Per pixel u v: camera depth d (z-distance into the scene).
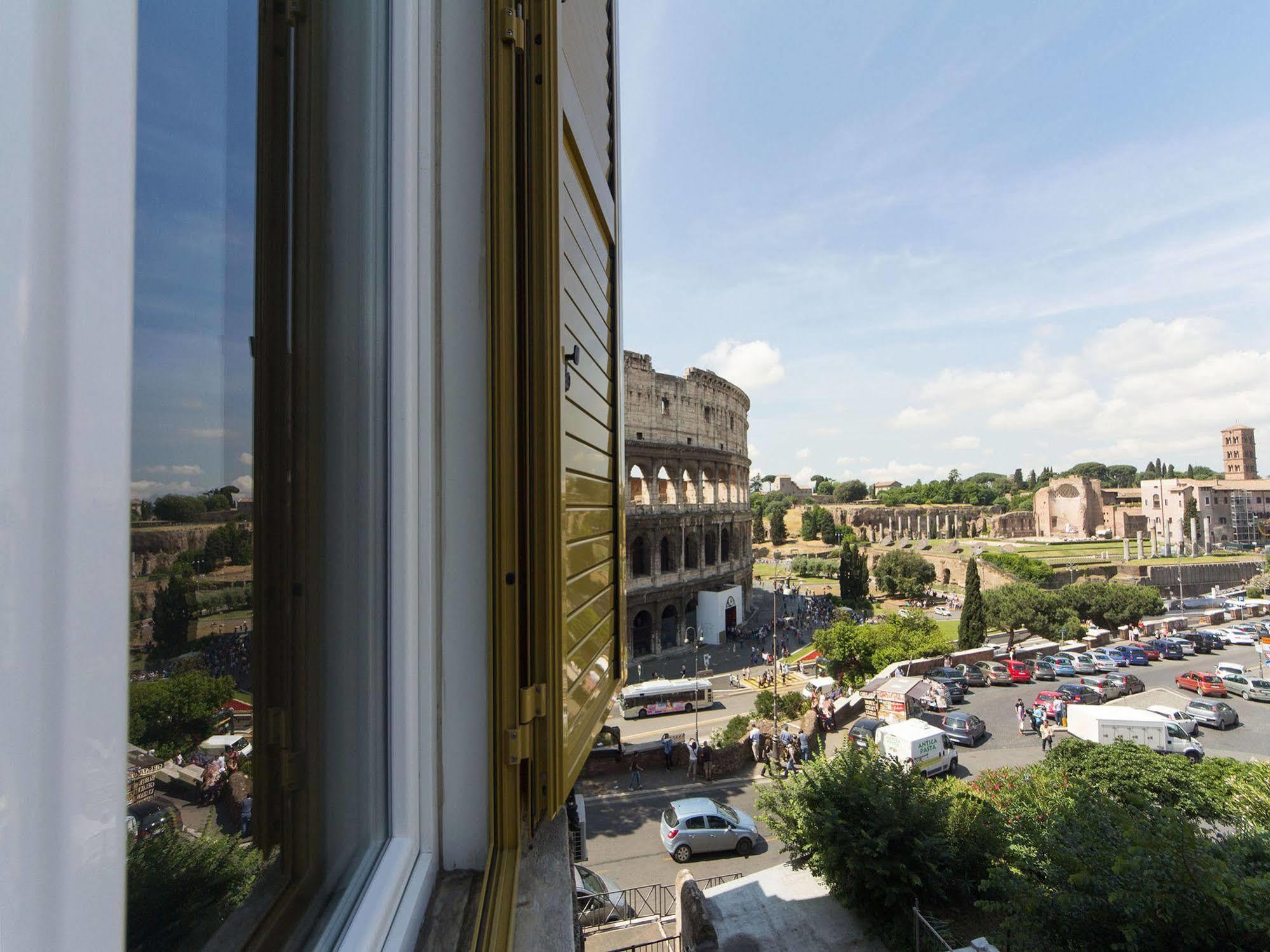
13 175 0.63
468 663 2.49
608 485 4.25
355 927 1.67
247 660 1.41
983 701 37.94
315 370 1.73
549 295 2.67
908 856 11.19
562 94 3.04
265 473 1.50
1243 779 13.47
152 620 1.11
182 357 1.21
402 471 2.14
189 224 1.24
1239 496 125.62
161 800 1.11
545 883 2.49
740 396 67.62
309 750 1.65
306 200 1.72
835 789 12.35
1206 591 93.81
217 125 1.35
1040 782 13.53
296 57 1.69
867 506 153.25
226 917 1.28
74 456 0.73
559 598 2.69
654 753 28.39
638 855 20.12
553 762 2.66
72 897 0.71
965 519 143.25
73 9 0.74
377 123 2.12
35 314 0.66
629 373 50.06
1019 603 55.38
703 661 49.59
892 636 44.69
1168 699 38.41
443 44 2.62
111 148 0.80
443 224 2.58
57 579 0.69
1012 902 8.59
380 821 2.04
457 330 2.56
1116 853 8.07
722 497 67.19
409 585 2.14
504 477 2.48
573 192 3.29
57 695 0.69
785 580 99.12
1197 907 7.01
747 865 19.19
